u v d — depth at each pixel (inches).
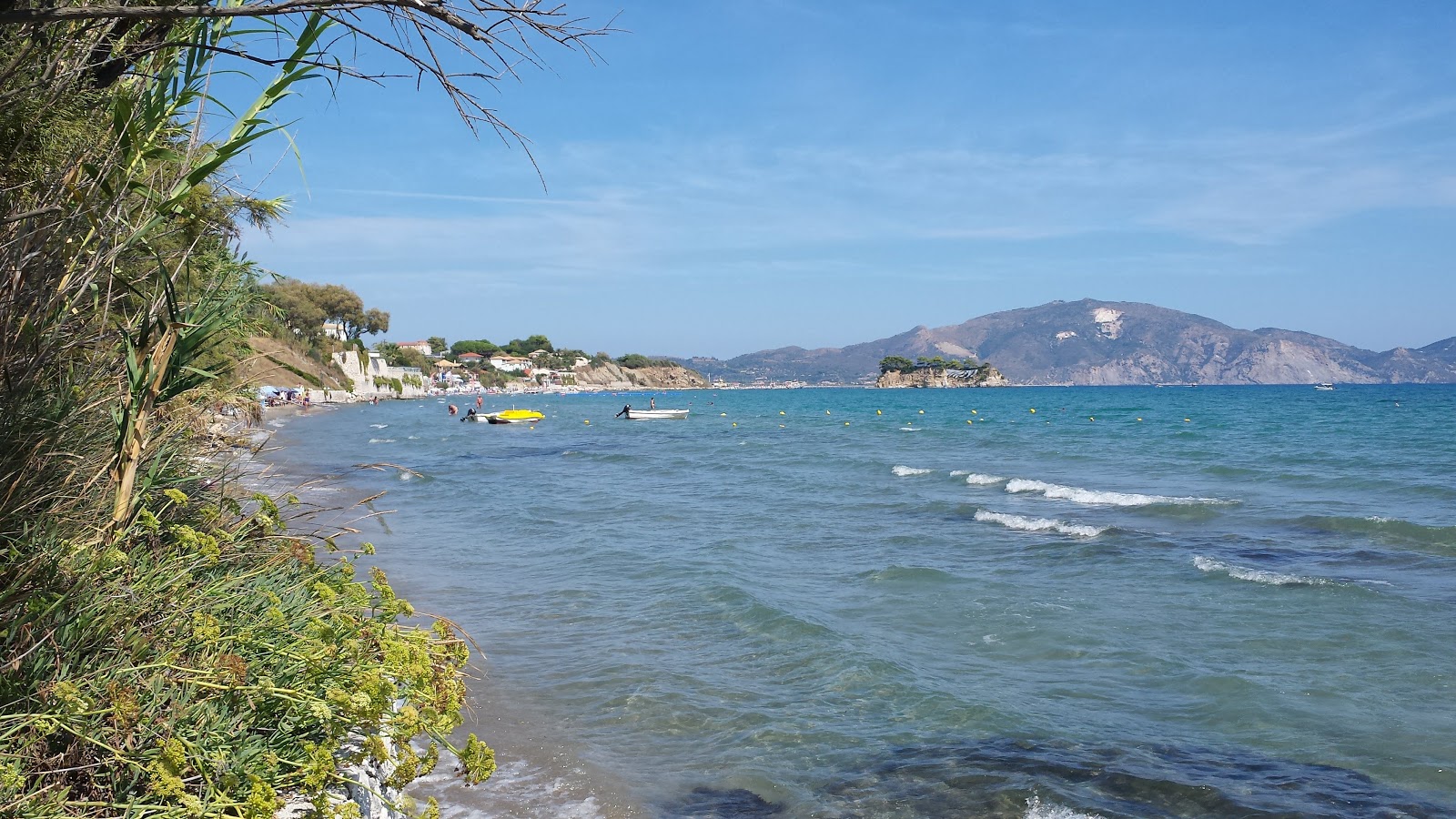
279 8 112.7
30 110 133.6
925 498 1015.0
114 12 106.3
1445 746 303.1
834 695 357.7
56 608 130.3
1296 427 2425.0
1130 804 267.6
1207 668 389.4
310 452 1642.5
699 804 266.8
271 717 144.4
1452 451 1546.5
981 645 429.4
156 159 146.5
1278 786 277.0
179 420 180.1
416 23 121.3
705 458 1668.3
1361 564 621.9
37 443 143.6
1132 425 2706.7
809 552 674.2
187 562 160.7
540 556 649.0
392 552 660.7
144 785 127.7
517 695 356.8
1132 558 636.7
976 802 268.8
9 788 109.3
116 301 173.8
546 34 122.0
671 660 402.0
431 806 148.8
